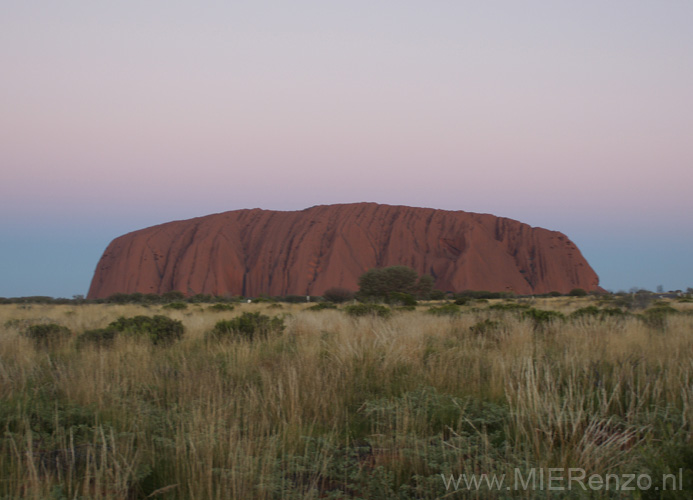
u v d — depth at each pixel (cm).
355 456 492
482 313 1728
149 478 438
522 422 506
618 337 1005
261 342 1054
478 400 620
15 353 880
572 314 1691
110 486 394
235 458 414
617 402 598
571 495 367
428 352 905
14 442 450
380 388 706
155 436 508
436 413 583
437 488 408
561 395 630
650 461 364
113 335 1102
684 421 484
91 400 610
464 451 463
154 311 2805
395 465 449
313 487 413
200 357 926
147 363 820
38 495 364
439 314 2003
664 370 707
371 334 1039
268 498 393
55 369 795
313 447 500
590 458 435
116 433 511
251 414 560
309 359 794
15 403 593
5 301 5669
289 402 604
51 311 2773
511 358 799
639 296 3238
